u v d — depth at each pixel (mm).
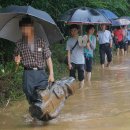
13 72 18094
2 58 19938
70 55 19922
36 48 13648
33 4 23016
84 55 21844
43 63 13844
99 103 16750
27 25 13562
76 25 19812
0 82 17078
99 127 13281
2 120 14469
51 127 13469
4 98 16750
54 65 23875
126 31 41094
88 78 22484
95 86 20906
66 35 28656
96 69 27984
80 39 19688
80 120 14227
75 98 17812
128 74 25266
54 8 25797
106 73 25891
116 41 39281
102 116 14703
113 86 20844
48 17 13664
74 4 28406
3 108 16016
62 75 23703
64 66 25234
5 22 13992
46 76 13906
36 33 14164
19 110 15719
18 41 13828
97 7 31656
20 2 21672
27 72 13695
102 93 18922
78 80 20781
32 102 13648
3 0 20688
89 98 17797
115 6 39406
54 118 14039
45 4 23938
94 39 22297
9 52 20422
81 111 15492
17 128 13469
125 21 39375
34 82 13664
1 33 14055
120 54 40281
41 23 13922
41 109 13148
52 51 26672
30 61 13648
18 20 14031
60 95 14016
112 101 17125
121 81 22438
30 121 14273
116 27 39625
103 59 28359
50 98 13625
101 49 28516
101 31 28625
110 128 13148
